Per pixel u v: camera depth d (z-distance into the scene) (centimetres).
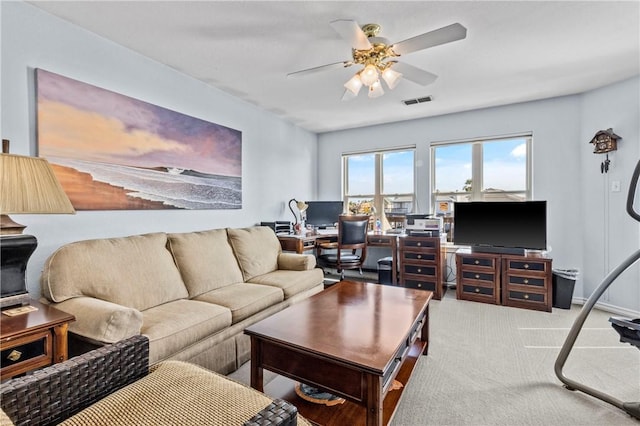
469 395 181
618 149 322
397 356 158
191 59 273
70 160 215
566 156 365
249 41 243
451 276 439
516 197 400
